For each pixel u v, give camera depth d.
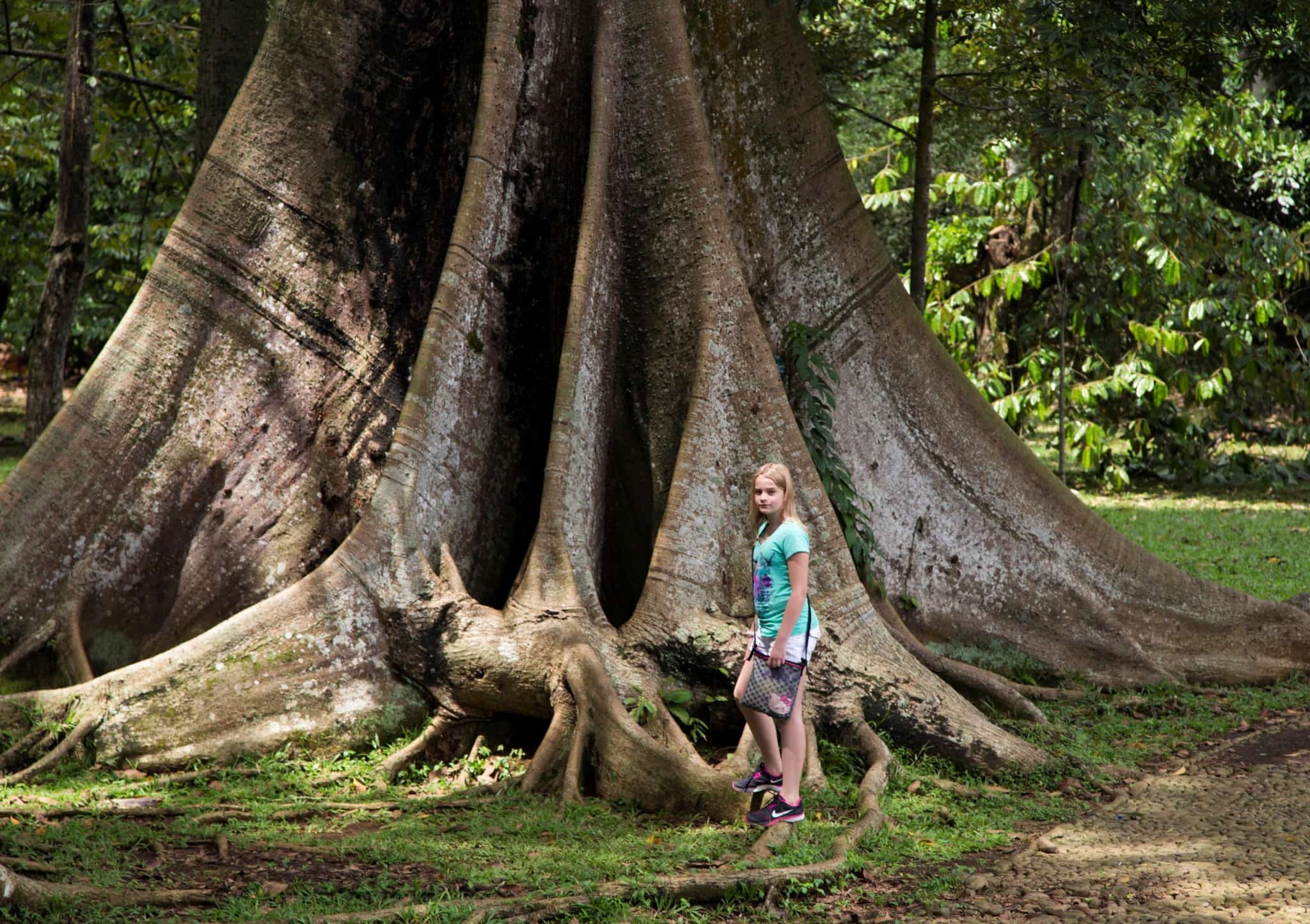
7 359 35.19
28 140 17.44
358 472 7.84
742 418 7.44
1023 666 8.96
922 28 12.95
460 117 8.20
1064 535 9.41
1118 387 17.19
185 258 8.18
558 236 7.97
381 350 8.02
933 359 9.36
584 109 8.01
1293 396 18.73
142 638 7.69
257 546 7.80
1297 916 4.90
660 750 6.15
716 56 8.71
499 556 7.60
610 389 7.66
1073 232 17.11
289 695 6.73
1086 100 10.60
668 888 4.96
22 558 7.73
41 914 4.59
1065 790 6.67
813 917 4.93
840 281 8.98
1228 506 17.41
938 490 9.17
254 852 5.49
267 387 7.99
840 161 9.19
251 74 8.41
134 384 8.01
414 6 8.26
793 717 5.73
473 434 7.52
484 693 6.77
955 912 4.96
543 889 5.03
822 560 7.34
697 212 7.73
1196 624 9.41
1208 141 18.11
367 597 6.95
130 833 5.61
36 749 6.61
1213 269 19.09
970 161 23.09
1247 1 10.30
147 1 15.80
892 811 6.13
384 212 8.17
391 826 5.87
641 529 7.63
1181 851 5.68
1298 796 6.47
